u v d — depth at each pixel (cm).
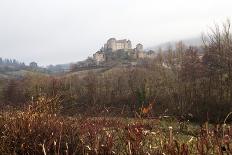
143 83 4606
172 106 3152
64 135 653
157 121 686
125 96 4394
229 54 3684
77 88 4678
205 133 479
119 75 5816
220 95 3300
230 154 429
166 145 479
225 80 3503
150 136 564
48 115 737
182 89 3659
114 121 780
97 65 13212
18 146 649
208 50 3919
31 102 825
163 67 4841
